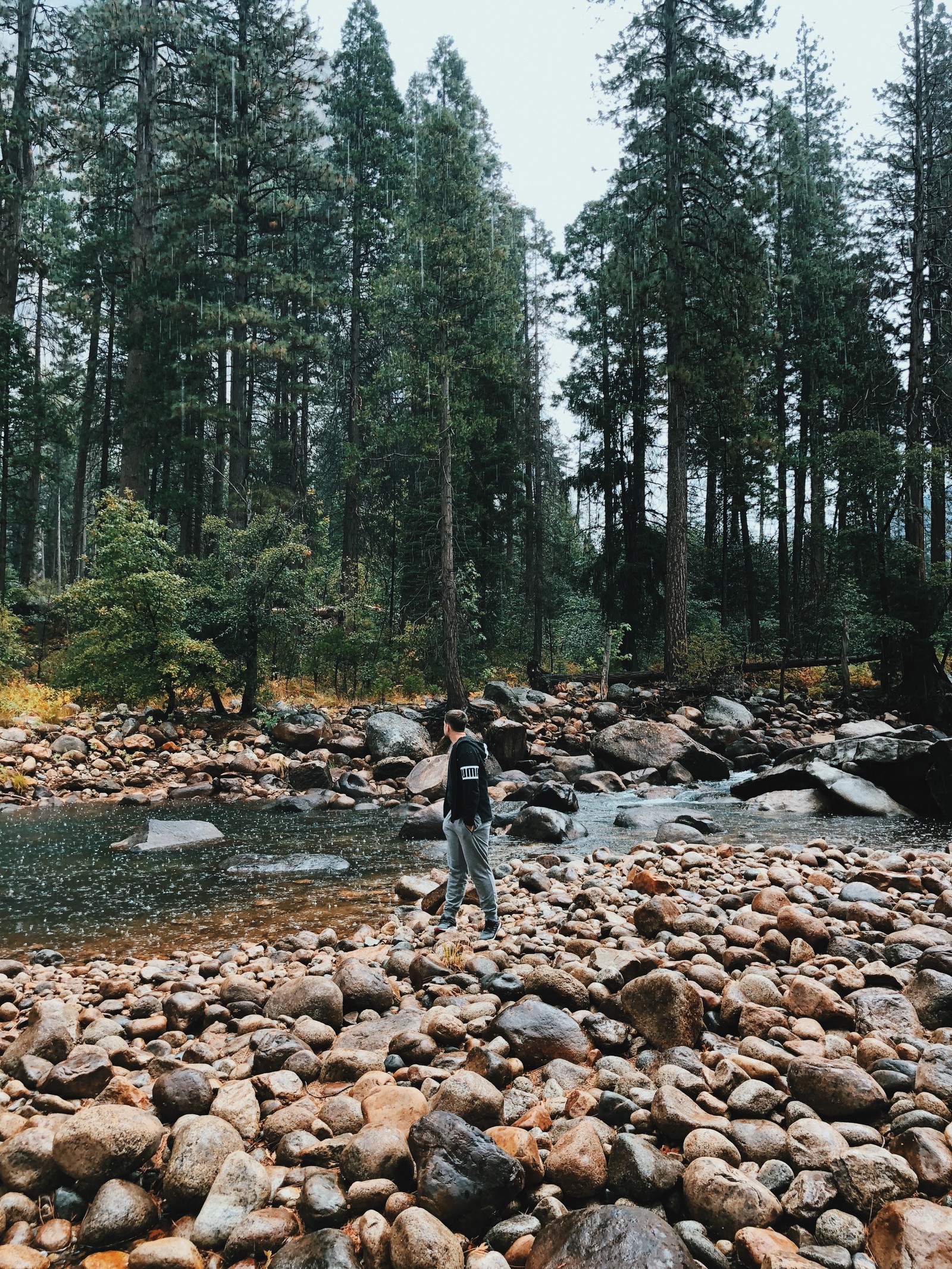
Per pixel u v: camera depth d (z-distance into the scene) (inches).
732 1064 135.6
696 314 868.6
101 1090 140.9
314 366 1337.4
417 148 859.4
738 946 205.2
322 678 965.2
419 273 804.6
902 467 791.7
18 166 1171.3
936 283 917.8
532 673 898.1
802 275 1091.9
